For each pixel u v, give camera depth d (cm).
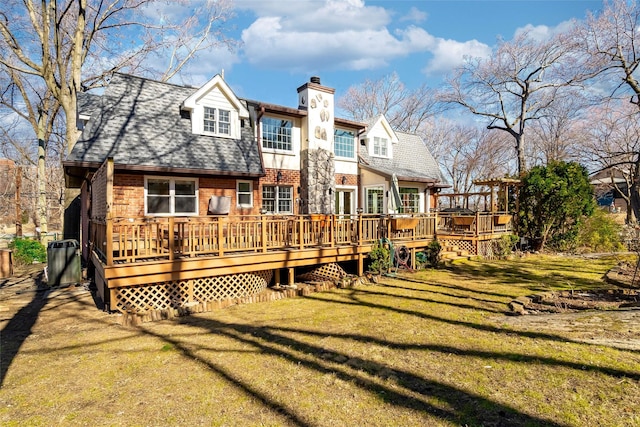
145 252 736
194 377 429
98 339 570
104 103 1095
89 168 995
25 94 1964
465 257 1375
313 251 957
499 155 3719
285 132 1447
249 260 837
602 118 2400
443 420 322
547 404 340
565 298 809
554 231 1658
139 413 350
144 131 1105
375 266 1070
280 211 1420
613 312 602
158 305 746
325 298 845
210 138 1234
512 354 463
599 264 1287
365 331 589
